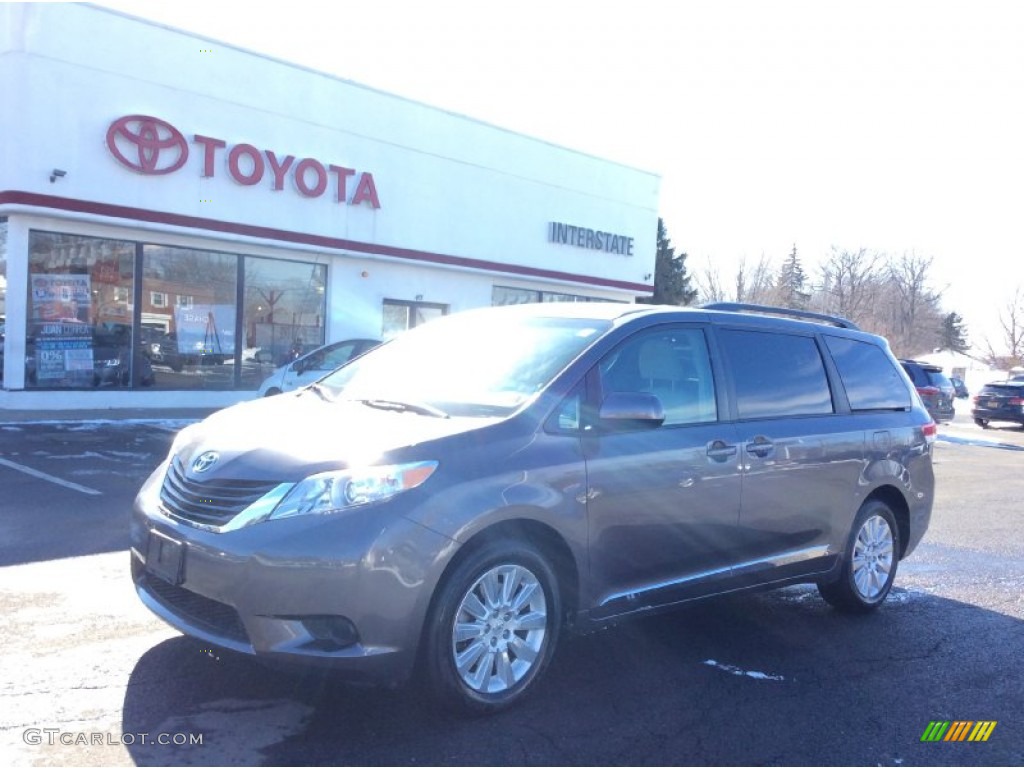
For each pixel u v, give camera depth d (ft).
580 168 76.33
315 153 56.75
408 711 14.02
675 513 16.15
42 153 44.86
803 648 18.39
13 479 30.35
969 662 18.02
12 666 14.89
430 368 17.16
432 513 13.03
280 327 57.77
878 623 20.43
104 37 46.52
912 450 21.80
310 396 17.43
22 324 45.98
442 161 64.64
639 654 17.53
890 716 15.14
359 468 13.00
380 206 60.70
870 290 183.83
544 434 14.65
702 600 17.21
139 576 14.92
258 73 53.31
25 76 43.93
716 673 16.70
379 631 12.66
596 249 78.69
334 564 12.48
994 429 94.58
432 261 64.75
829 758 13.44
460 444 13.78
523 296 74.84
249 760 12.28
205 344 53.83
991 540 30.60
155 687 14.34
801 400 19.30
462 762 12.54
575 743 13.38
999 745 14.24
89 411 47.91
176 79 49.67
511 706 14.25
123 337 50.06
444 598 13.20
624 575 15.58
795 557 18.80
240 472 13.33
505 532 14.14
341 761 12.37
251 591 12.53
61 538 23.07
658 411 15.02
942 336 227.81
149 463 34.88
